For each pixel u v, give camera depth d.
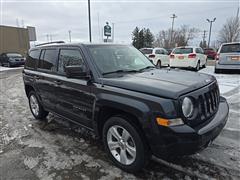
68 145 3.56
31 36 22.78
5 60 21.25
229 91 6.87
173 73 3.25
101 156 3.17
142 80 2.71
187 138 2.18
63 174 2.76
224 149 3.22
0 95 7.84
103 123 3.04
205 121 2.51
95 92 2.88
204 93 2.56
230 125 4.12
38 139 3.83
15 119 5.00
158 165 2.87
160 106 2.22
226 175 2.61
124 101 2.49
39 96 4.50
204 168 2.77
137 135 2.50
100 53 3.31
